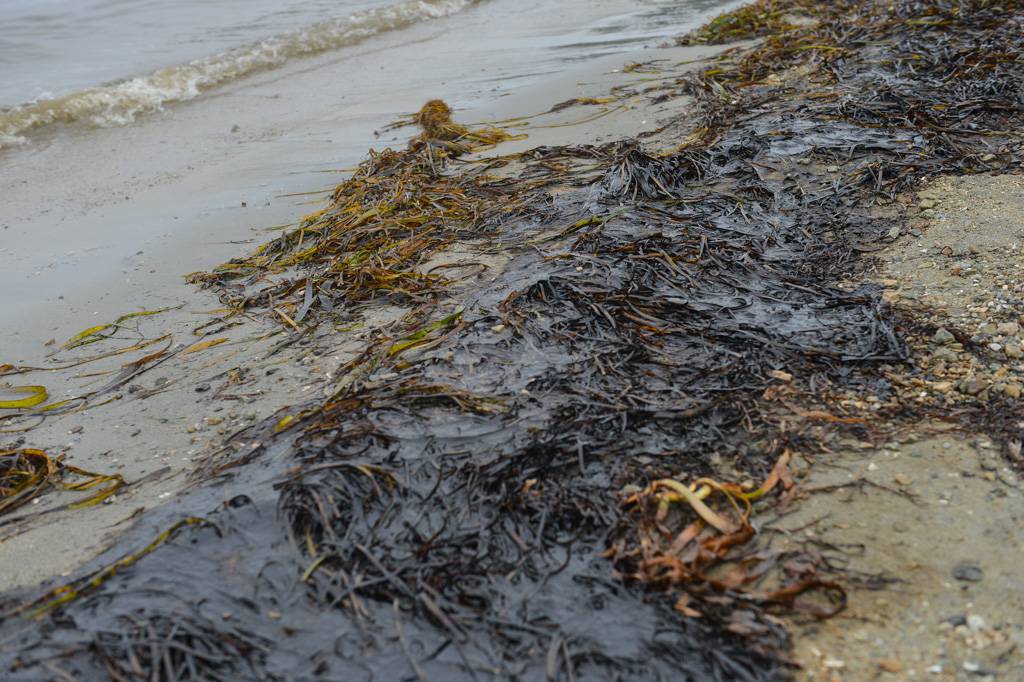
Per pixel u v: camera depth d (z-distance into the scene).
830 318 3.41
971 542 2.25
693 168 5.10
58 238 5.62
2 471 3.03
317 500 2.49
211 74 10.10
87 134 8.30
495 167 5.90
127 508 2.73
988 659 1.92
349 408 2.99
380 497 2.52
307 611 2.17
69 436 3.24
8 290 4.82
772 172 5.00
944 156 4.82
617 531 2.33
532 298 3.72
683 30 10.18
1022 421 2.66
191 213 5.89
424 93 8.56
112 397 3.51
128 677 1.98
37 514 2.78
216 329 4.09
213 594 2.24
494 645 2.04
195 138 7.85
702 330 3.31
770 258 4.02
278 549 2.38
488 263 4.36
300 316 3.99
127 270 5.01
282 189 6.24
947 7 7.75
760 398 2.90
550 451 2.63
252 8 14.05
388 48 11.08
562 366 3.18
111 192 6.53
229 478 2.75
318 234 5.16
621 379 3.05
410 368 3.29
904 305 3.43
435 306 3.91
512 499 2.47
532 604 2.14
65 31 12.71
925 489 2.46
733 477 2.55
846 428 2.73
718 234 4.25
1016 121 5.22
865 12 8.58
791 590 2.10
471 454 2.70
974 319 3.24
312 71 10.18
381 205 5.23
